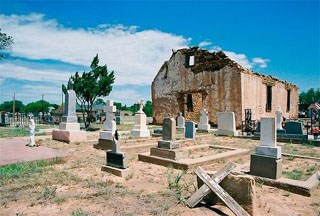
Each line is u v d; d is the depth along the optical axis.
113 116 13.19
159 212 4.77
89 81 24.70
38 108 80.31
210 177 5.30
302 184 6.38
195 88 28.16
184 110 29.27
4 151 10.34
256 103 26.61
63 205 5.08
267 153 7.07
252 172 7.26
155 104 32.22
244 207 4.85
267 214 4.95
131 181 7.00
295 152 12.21
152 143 13.77
